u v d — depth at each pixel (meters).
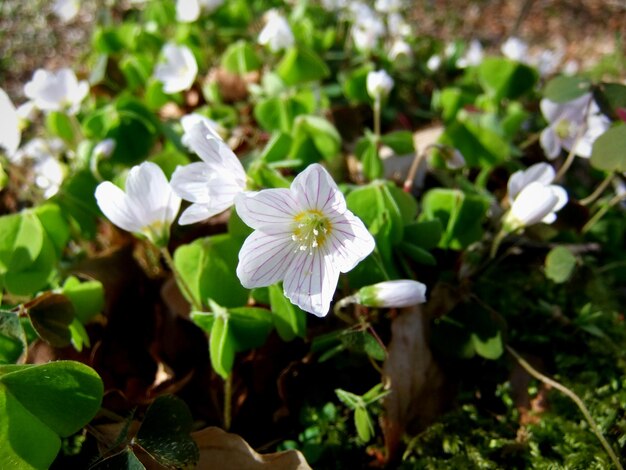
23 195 0.17
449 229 0.12
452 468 0.10
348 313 0.12
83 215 0.13
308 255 0.09
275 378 0.11
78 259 0.14
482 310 0.11
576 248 0.14
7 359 0.09
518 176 0.11
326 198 0.09
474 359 0.12
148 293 0.13
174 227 0.14
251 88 0.19
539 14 0.48
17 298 0.12
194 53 0.20
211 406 0.11
